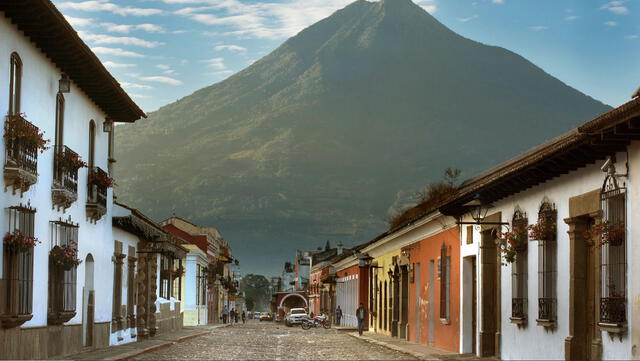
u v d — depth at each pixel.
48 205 20.41
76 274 22.86
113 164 28.33
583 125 15.23
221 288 92.94
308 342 36.94
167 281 44.53
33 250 18.61
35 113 19.44
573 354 17.80
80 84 23.55
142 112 27.69
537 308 20.20
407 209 53.25
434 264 32.34
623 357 15.52
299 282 141.75
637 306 14.96
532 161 18.02
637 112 13.38
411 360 25.14
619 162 15.77
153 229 32.84
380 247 46.16
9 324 17.20
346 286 67.56
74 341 23.16
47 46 19.64
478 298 25.53
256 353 27.44
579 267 17.89
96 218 25.09
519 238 21.11
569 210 18.30
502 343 23.25
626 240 15.47
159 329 40.03
